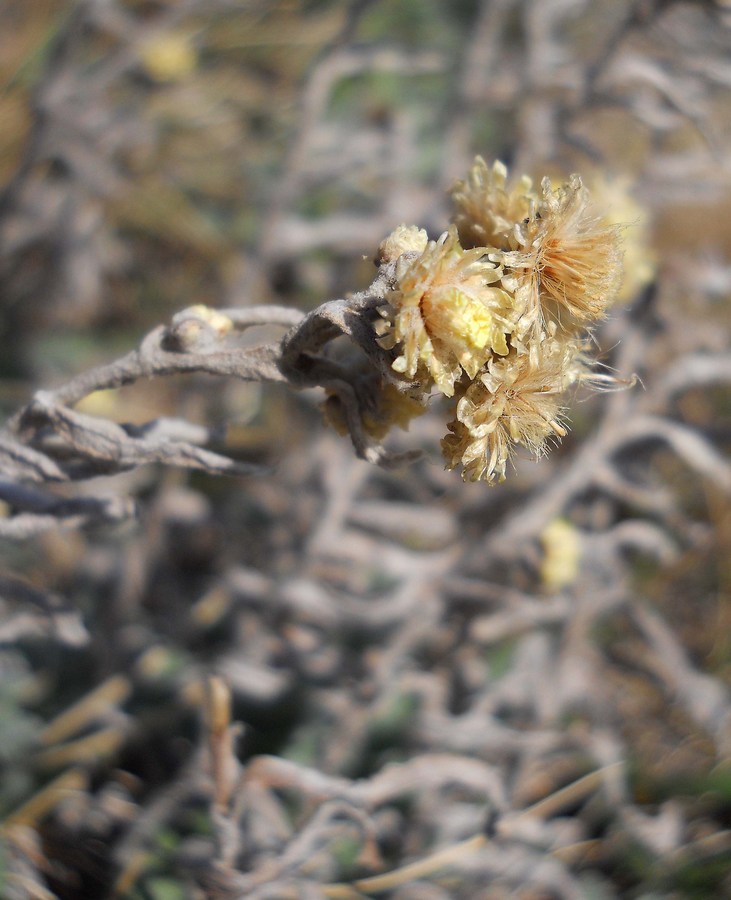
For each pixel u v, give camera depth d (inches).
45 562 5.8
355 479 5.7
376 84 7.7
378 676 5.2
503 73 6.8
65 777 4.8
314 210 7.4
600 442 5.3
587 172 6.5
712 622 6.5
